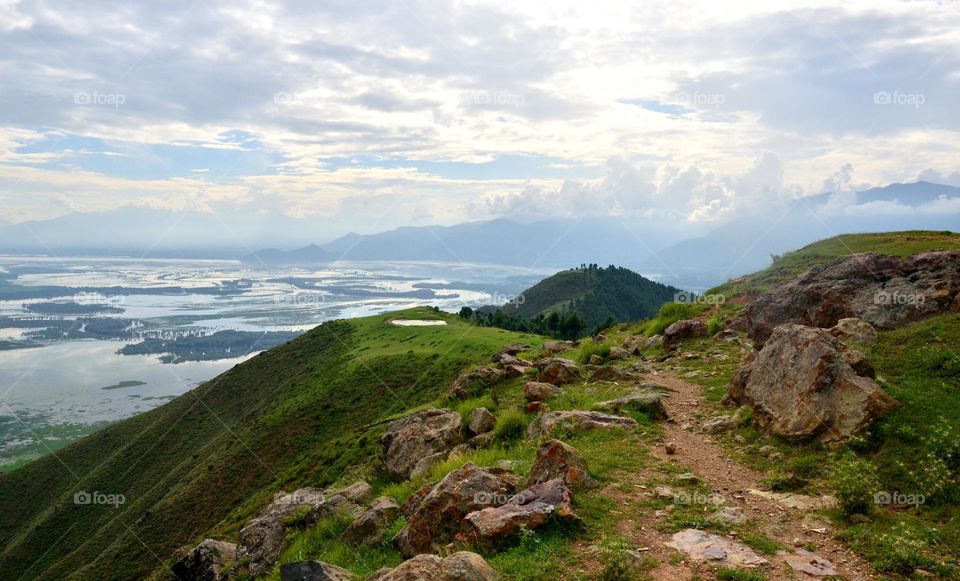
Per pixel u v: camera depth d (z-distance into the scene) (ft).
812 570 26.45
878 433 39.63
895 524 30.96
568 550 28.81
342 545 41.91
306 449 256.73
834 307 69.77
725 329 94.84
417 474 54.70
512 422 58.34
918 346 53.26
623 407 56.44
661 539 29.89
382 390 298.56
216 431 364.79
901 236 123.95
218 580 54.95
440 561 26.66
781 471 38.86
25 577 261.65
